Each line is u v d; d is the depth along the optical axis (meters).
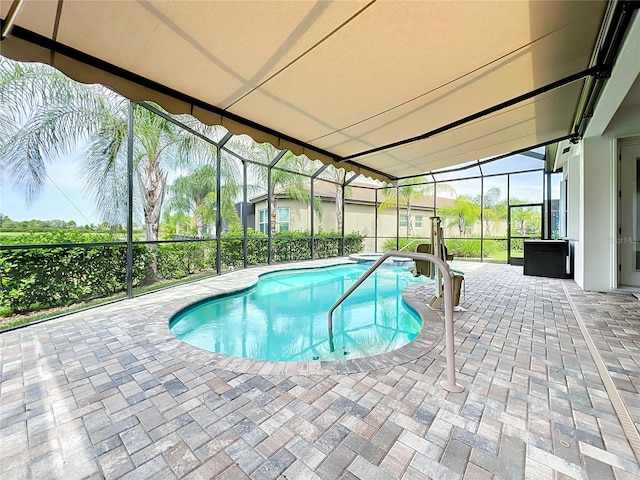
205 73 3.22
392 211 17.53
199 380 2.54
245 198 9.76
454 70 3.43
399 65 3.28
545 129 5.86
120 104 6.76
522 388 2.38
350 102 4.10
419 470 1.58
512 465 1.60
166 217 8.55
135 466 1.62
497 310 4.72
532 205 10.91
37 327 3.91
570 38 2.96
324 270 10.46
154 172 8.07
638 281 5.80
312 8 2.38
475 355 3.01
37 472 1.59
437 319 4.20
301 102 4.04
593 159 5.83
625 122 5.57
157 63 3.00
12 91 5.06
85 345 3.30
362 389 2.38
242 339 4.56
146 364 2.84
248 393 2.34
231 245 9.55
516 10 2.54
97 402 2.23
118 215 6.68
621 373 2.62
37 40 2.53
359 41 2.84
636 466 1.59
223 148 8.82
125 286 5.99
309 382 2.50
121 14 2.32
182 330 4.86
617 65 3.17
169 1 2.22
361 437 1.83
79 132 6.00
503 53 3.15
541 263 8.07
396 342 4.39
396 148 6.42
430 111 4.49
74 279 5.04
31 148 5.29
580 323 4.02
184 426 1.95
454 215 15.12
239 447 1.76
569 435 1.83
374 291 7.78
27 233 5.19
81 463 1.65
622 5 2.39
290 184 13.12
